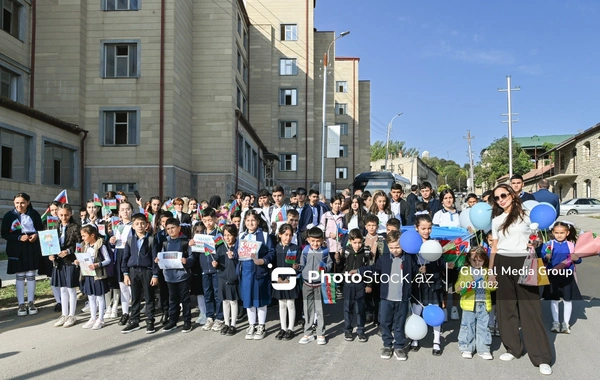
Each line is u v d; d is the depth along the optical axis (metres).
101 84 21.78
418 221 6.15
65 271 7.22
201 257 7.14
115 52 22.05
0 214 16.05
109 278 7.34
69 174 20.84
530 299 5.30
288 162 39.22
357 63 48.62
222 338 6.49
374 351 5.87
